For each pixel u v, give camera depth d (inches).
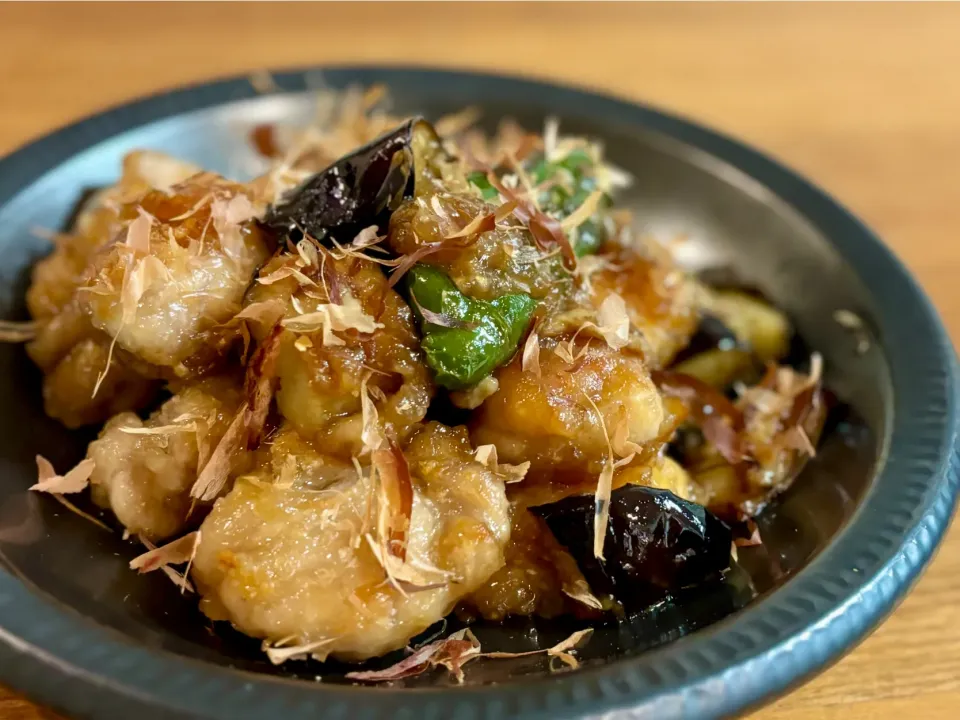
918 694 6.6
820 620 5.3
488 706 4.7
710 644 5.1
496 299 6.5
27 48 13.8
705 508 6.8
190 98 10.0
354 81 10.9
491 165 8.2
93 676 4.6
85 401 7.4
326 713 4.6
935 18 17.8
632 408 6.5
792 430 7.9
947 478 6.4
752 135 13.9
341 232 6.9
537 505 6.7
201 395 6.7
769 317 9.2
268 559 5.7
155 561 6.1
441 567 5.9
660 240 10.4
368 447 6.1
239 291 6.8
